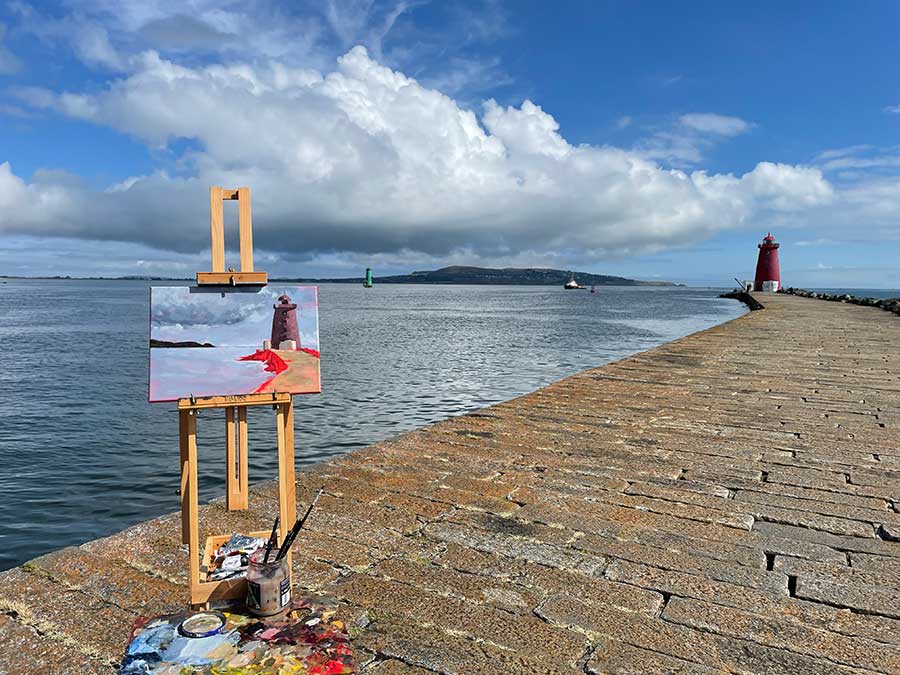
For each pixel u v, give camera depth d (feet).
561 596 8.19
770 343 38.58
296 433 31.24
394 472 13.12
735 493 12.07
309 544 9.66
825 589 8.40
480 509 11.18
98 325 105.40
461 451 14.73
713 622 7.61
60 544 19.25
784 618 7.71
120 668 6.55
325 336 89.56
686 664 6.79
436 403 39.32
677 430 16.84
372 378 49.24
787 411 19.19
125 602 7.93
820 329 49.37
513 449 14.92
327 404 38.45
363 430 32.17
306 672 6.41
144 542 9.55
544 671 6.65
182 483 7.54
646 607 7.94
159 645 6.76
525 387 45.68
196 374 7.44
